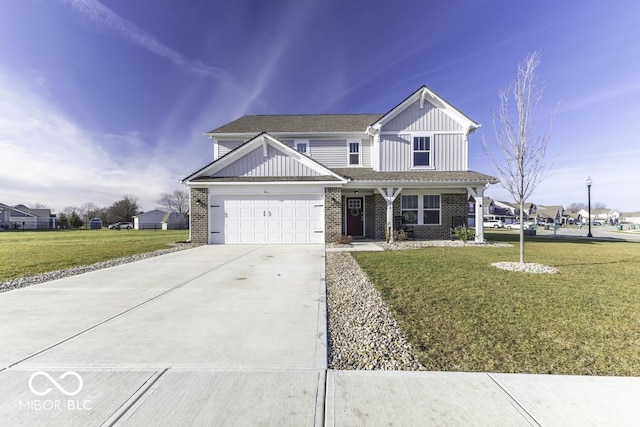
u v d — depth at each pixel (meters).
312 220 13.88
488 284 6.09
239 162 14.35
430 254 10.38
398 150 15.59
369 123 17.95
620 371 2.82
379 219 15.78
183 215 63.03
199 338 3.58
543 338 3.54
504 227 45.88
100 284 6.29
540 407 2.33
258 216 13.90
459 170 15.52
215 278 6.82
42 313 4.45
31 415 2.25
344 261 8.97
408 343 3.46
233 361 3.04
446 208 15.69
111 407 2.34
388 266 8.06
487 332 3.73
